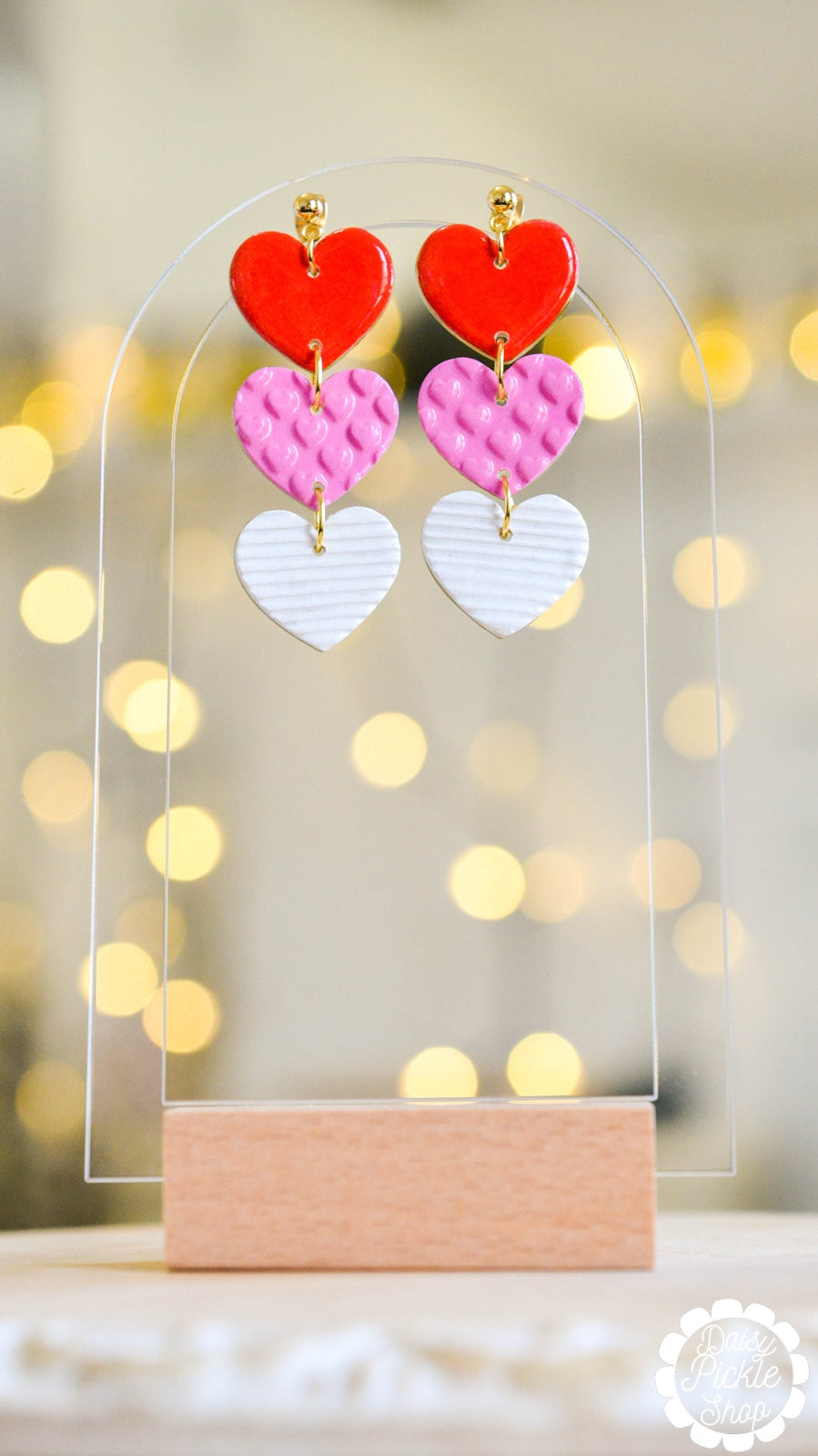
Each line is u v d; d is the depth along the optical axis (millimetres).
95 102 437
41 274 435
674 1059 407
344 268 389
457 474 410
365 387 391
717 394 435
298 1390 341
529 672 410
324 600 389
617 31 438
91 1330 344
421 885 406
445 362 391
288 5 437
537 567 390
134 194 437
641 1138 367
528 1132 367
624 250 427
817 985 426
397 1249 366
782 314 436
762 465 435
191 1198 367
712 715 414
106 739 418
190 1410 341
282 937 406
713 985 409
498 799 408
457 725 409
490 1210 366
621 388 420
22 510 431
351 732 410
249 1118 368
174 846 409
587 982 405
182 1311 349
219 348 423
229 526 418
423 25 438
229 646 414
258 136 437
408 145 437
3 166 436
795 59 437
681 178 437
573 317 422
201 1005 406
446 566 389
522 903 406
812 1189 423
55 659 429
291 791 409
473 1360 342
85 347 434
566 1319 346
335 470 390
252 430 390
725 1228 406
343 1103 376
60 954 425
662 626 416
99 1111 412
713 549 405
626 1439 340
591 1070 402
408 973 404
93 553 431
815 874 428
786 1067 424
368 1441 341
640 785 409
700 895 410
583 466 416
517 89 438
